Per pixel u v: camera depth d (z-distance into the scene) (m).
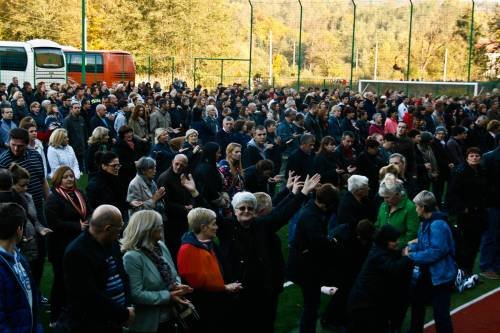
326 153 10.66
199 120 15.46
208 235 6.37
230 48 61.88
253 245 6.68
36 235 7.38
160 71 54.47
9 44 37.56
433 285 7.46
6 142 13.12
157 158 11.19
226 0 66.25
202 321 6.30
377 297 6.80
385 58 77.69
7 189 6.98
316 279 7.35
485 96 26.73
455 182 10.19
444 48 69.69
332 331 8.25
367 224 7.55
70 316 5.54
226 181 9.76
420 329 7.80
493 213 10.71
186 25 56.72
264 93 24.81
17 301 5.01
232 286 6.36
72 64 43.28
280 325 8.40
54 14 52.69
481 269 10.83
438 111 19.27
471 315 9.03
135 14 55.72
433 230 7.43
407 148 12.15
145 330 5.86
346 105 18.80
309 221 7.26
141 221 5.96
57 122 15.59
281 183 14.82
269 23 91.25
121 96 23.45
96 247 5.57
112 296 5.64
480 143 15.59
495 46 52.88
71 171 7.71
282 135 14.62
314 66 85.69
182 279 6.32
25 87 21.36
